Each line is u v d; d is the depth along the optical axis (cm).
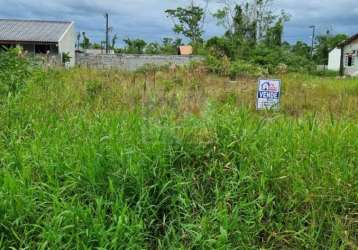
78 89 731
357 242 304
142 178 312
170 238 292
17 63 721
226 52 3416
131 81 809
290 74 2234
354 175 344
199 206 309
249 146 357
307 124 424
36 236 275
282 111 631
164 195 316
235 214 294
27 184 308
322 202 320
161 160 326
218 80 1190
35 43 3145
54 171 332
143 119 412
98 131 400
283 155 355
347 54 3759
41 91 654
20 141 405
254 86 1056
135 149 338
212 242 273
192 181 332
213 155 354
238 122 387
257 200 313
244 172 331
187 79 943
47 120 477
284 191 329
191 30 4969
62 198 293
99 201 282
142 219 295
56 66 1159
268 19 4003
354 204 323
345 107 789
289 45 4688
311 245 295
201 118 412
